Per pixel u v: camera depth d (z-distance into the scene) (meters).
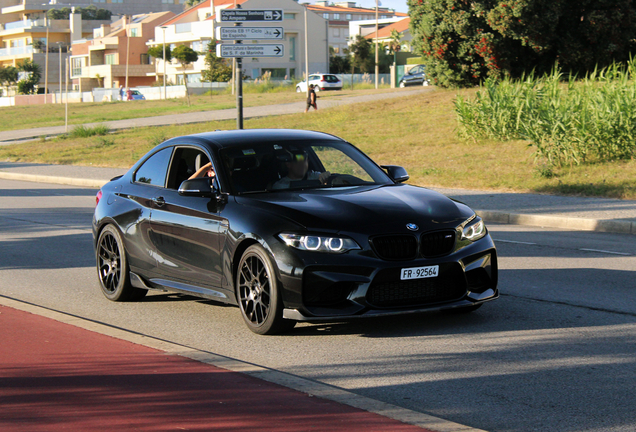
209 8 104.88
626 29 36.84
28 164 31.44
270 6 95.06
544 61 39.34
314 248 6.30
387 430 4.39
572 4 36.91
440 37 39.81
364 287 6.25
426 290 6.53
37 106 79.00
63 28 139.12
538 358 5.96
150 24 116.12
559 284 8.90
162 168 8.17
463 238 6.65
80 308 8.15
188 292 7.54
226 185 7.22
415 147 26.58
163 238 7.71
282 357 6.16
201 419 4.56
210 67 92.00
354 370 5.77
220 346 6.54
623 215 14.28
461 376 5.56
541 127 20.19
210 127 38.81
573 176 18.92
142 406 4.80
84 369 5.64
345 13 178.25
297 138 7.96
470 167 21.69
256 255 6.64
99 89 102.44
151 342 6.41
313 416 4.62
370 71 96.12
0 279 9.73
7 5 168.38
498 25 36.75
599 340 6.44
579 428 4.51
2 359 5.93
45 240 13.00
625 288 8.63
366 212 6.54
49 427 4.45
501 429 4.53
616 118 20.02
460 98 26.91
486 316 7.38
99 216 8.66
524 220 14.83
